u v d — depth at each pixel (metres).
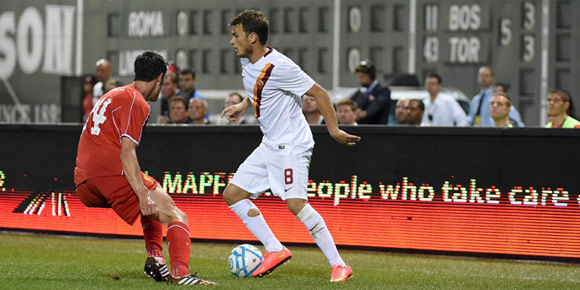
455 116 36.47
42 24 61.12
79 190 16.89
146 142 25.41
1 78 61.97
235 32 17.38
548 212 21.97
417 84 46.41
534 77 49.22
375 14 52.03
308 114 30.14
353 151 23.48
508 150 22.30
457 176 22.67
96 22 59.16
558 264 21.81
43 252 22.41
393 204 23.17
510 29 49.53
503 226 22.33
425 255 22.92
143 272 18.48
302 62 53.62
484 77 35.69
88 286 15.79
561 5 48.47
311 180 23.84
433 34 50.97
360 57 52.41
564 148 21.86
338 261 17.88
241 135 24.36
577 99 48.31
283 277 18.33
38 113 61.50
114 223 25.53
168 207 16.73
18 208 26.58
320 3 52.91
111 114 16.25
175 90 34.25
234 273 18.22
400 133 23.06
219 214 24.59
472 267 21.06
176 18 56.03
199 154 24.83
